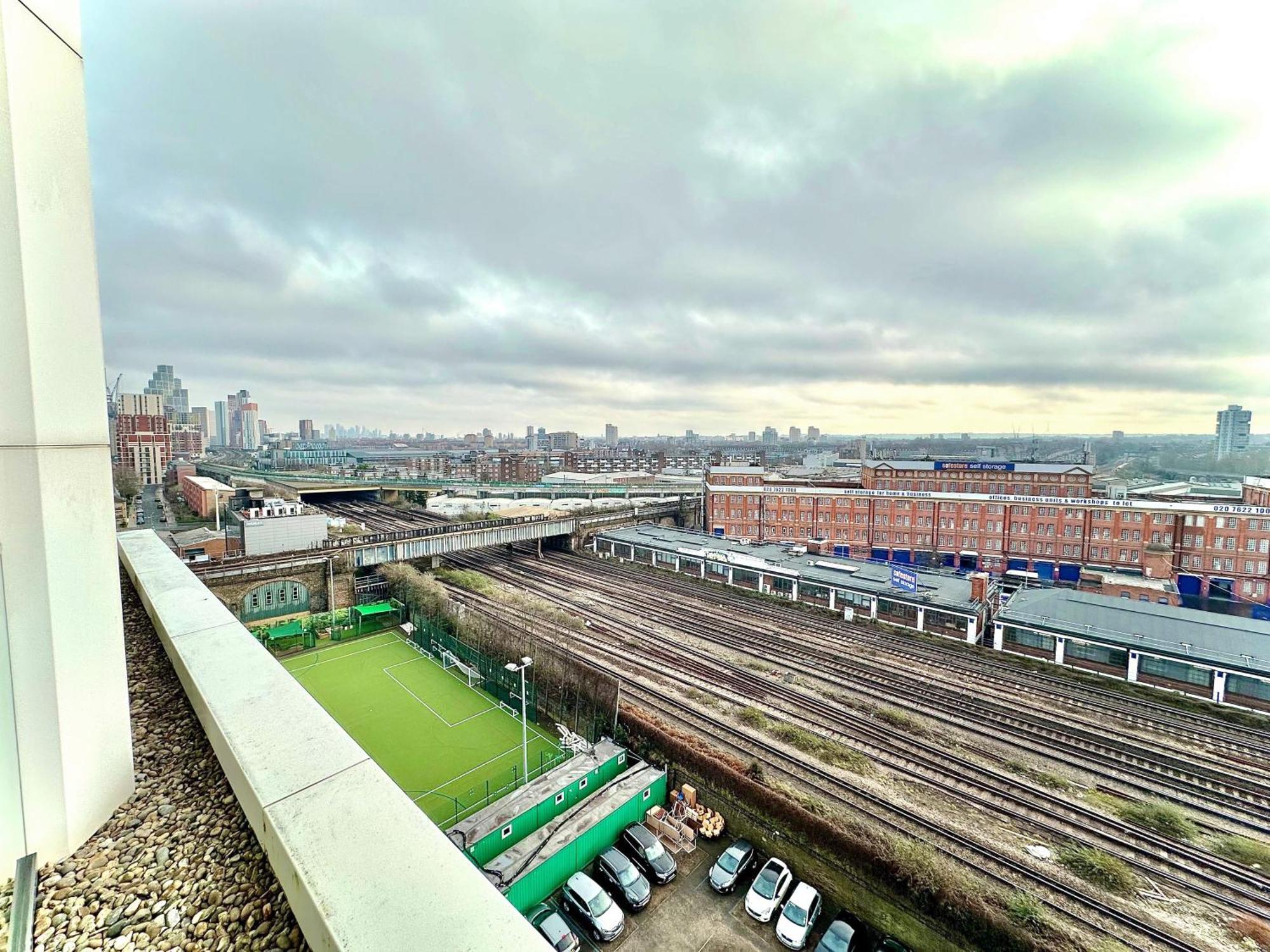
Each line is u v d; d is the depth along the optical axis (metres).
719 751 23.39
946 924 16.22
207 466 148.50
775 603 47.56
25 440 4.55
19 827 4.62
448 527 54.00
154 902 4.29
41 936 3.95
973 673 33.84
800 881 18.08
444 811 21.02
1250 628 33.72
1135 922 16.53
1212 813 21.94
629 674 32.84
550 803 19.83
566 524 66.81
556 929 15.62
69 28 4.84
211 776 6.04
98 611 5.26
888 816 20.89
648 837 18.89
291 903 4.03
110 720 5.39
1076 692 31.39
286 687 6.56
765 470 83.75
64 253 4.84
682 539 64.94
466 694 30.45
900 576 43.84
